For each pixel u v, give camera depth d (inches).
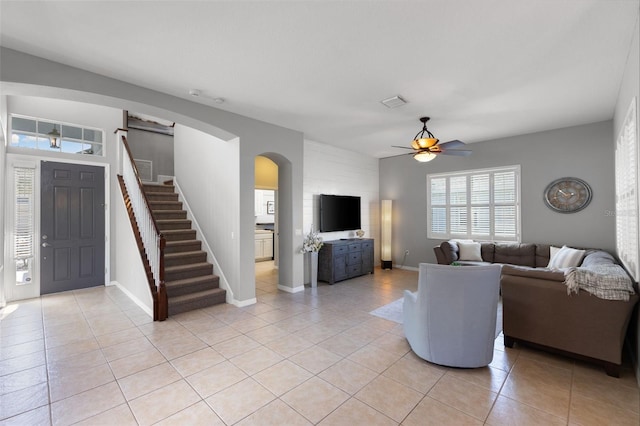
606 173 186.5
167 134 308.5
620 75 122.9
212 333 135.0
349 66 115.8
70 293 196.9
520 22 89.0
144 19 87.4
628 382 95.8
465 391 91.5
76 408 83.8
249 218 177.3
